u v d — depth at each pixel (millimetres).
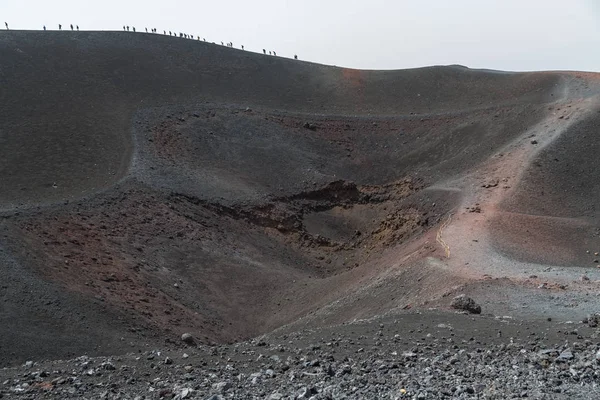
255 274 42031
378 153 68125
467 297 19969
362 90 88750
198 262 41656
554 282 24531
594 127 56250
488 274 26531
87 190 47062
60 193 45938
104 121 65188
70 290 28453
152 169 54125
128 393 11141
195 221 48000
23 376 13016
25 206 39688
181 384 11414
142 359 14133
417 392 9539
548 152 52562
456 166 59156
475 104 76312
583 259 32594
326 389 10023
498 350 13273
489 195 46594
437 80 87938
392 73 94438
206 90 83188
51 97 69500
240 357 13844
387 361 12391
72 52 84750
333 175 63906
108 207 43594
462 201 46562
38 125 61000
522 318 18719
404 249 38750
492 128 64875
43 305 26156
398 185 61469
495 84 81625
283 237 52625
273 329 33688
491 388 9648
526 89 76188
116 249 37906
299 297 37906
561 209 43781
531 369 11070
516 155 54062
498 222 38656
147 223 44188
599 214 42688
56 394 11391
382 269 35250
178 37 100062
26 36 86062
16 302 25641
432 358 12523
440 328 15984
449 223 39656
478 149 60688
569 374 10500
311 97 87000
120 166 54094
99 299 28797
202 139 64875
